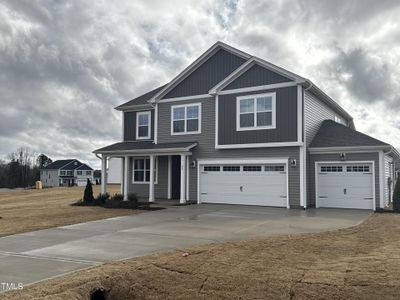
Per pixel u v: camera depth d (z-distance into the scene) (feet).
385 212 56.39
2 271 25.08
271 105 63.05
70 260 27.91
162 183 76.84
